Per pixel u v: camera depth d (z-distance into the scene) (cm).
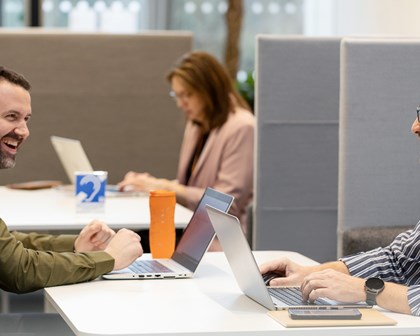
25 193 448
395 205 353
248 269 231
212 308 230
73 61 555
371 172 351
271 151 430
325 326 211
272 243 433
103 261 262
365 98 348
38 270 254
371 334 212
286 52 427
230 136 448
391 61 348
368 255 283
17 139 271
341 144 350
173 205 296
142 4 788
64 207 398
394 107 350
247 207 444
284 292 248
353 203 351
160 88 563
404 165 352
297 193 433
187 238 287
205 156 454
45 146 555
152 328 209
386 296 229
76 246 285
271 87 427
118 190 446
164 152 566
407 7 573
